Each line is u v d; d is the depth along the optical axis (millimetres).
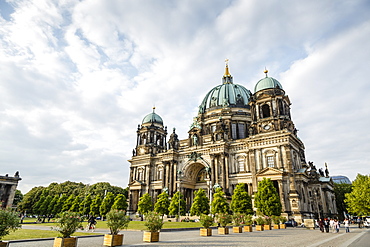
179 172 87688
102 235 32875
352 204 68812
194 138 92438
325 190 85062
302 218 62344
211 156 83812
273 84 79875
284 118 74125
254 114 81000
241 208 63469
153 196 95125
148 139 106250
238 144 81250
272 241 26453
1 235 18344
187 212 89000
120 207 91562
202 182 93750
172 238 29641
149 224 25984
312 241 27328
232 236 32406
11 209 19641
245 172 76875
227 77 123750
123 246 22047
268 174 68500
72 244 20406
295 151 75875
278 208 58281
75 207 105125
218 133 86312
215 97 107375
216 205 67062
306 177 73312
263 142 74062
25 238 27281
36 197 140375
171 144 96438
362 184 69062
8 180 79125
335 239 30625
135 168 103750
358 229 57969
